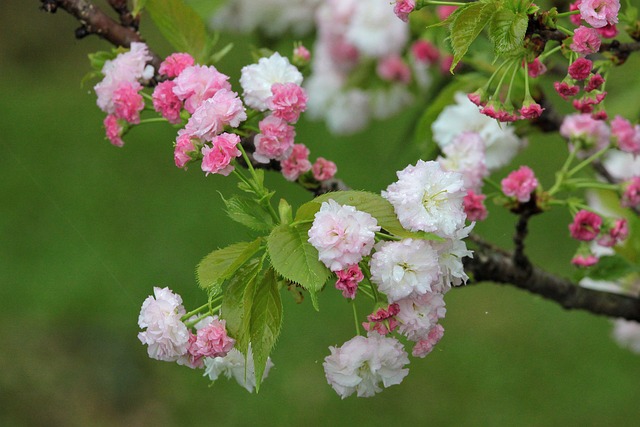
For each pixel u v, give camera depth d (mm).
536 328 5074
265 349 2006
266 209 2049
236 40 4766
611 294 2316
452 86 2338
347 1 2676
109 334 5047
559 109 3152
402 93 2848
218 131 2061
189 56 2133
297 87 2084
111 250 5328
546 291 2295
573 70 2057
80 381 4840
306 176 2168
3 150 6066
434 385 4820
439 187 2016
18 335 4996
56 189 5777
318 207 2012
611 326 5023
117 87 2160
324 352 4734
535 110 2068
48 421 4703
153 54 2184
